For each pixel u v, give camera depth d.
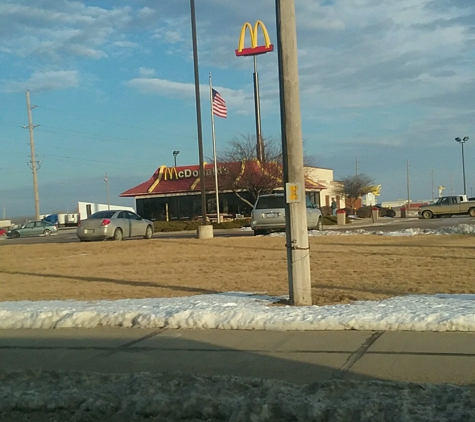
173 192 55.69
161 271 15.69
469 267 13.82
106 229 24.83
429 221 37.84
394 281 12.23
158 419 5.48
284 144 10.09
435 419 4.97
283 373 6.70
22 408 5.85
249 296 11.00
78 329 9.29
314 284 12.16
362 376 6.43
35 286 14.12
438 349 7.26
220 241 22.08
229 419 5.27
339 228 31.45
